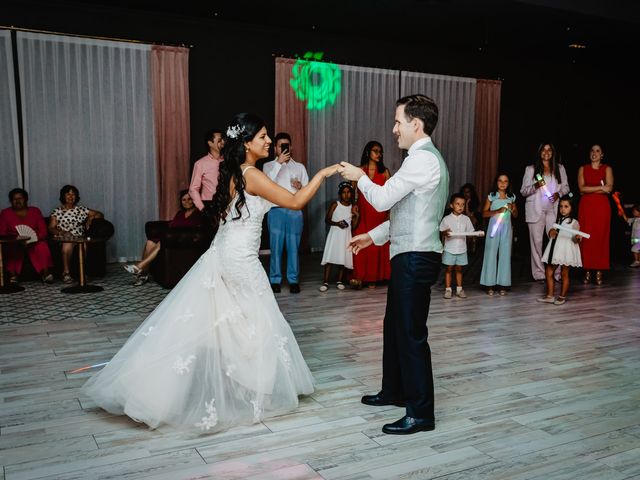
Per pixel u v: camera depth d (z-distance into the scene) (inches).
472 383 134.3
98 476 90.4
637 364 149.6
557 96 433.1
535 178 256.8
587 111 446.3
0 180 284.4
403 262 104.3
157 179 312.7
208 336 109.4
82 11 290.2
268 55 335.6
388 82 369.1
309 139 350.6
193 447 100.6
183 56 309.7
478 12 290.0
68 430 106.7
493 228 231.1
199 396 107.2
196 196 239.9
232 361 110.3
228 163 112.9
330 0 274.5
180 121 312.8
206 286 111.3
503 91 412.2
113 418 112.1
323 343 164.9
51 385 129.6
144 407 105.3
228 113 330.0
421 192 102.5
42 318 187.8
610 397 126.4
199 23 315.0
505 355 156.1
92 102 297.7
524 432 108.1
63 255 250.2
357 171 107.0
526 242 418.3
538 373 141.8
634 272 297.4
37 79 286.2
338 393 126.7
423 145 104.8
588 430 109.3
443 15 297.4
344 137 359.3
